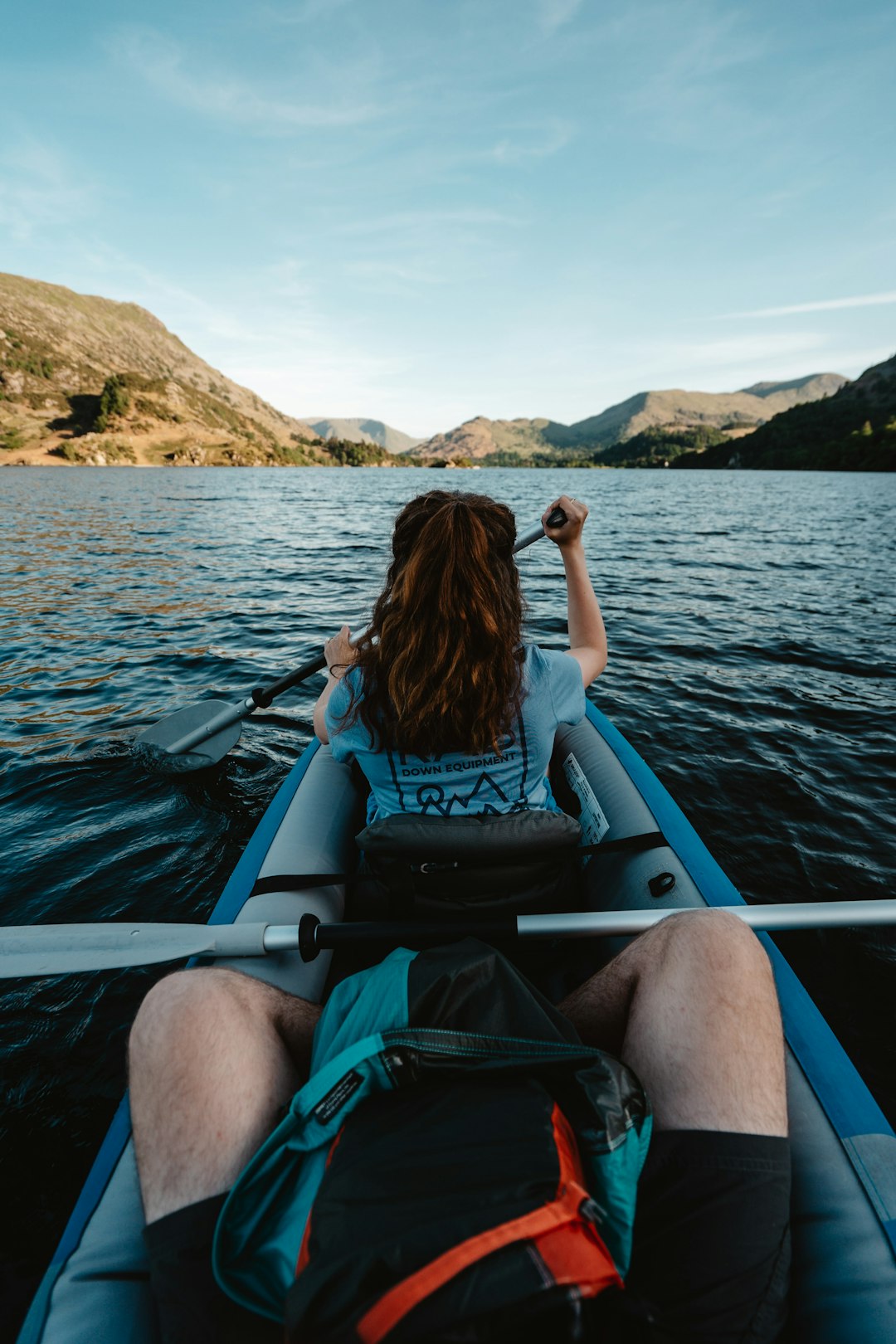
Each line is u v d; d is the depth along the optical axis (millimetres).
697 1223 824
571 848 1342
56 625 7055
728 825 3182
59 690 5078
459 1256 628
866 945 2430
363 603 8250
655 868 1840
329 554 12664
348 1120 860
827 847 3018
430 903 1321
